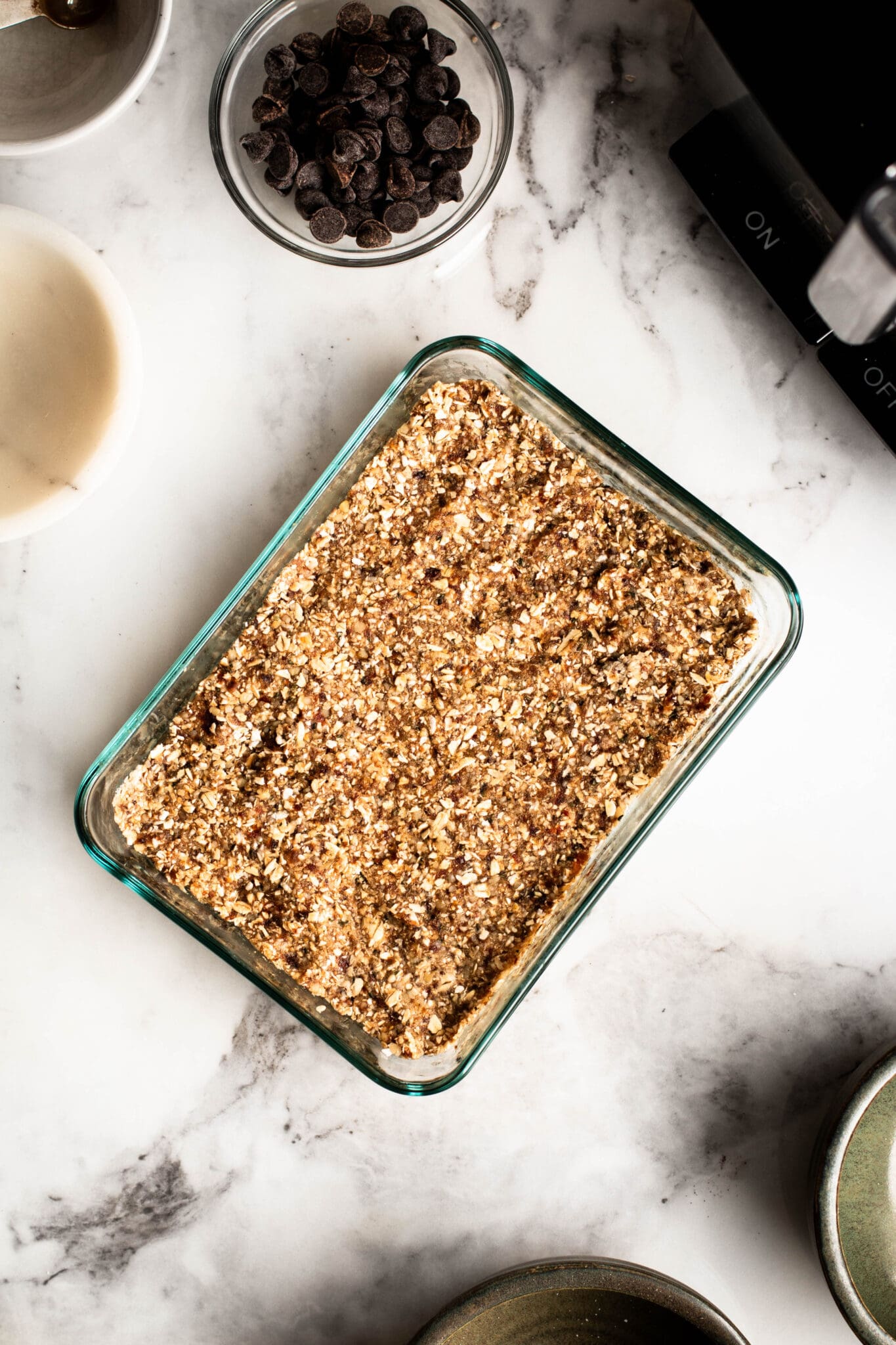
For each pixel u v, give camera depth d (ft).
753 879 2.85
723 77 2.63
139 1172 2.85
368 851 2.76
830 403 2.82
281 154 2.74
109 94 2.75
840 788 2.85
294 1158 2.85
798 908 2.85
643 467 2.72
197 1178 2.85
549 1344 2.81
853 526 2.83
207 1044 2.85
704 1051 2.85
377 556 2.75
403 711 2.76
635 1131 2.85
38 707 2.84
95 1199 2.85
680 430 2.82
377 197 2.76
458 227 2.76
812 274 2.68
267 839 2.75
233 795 2.76
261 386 2.82
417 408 2.72
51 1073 2.85
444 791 2.75
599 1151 2.85
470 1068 2.72
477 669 2.76
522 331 2.82
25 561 2.82
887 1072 2.69
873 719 2.84
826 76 2.51
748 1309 2.85
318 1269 2.85
